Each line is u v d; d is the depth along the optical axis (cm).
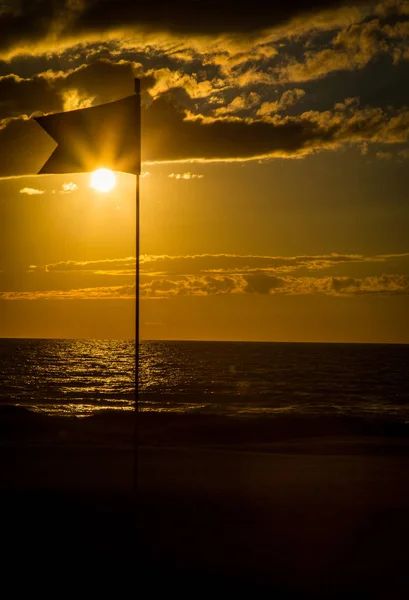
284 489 1173
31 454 1659
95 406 4669
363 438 2422
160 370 8369
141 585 637
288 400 5106
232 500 1045
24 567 691
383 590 626
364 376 7300
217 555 734
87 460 1563
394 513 955
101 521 880
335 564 704
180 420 3088
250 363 9781
